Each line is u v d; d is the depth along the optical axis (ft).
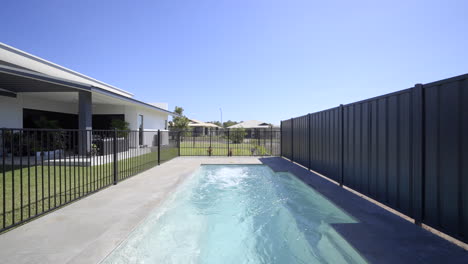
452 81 7.36
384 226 9.11
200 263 7.72
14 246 7.47
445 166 7.70
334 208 12.03
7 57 26.50
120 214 10.52
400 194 9.98
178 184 16.62
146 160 29.91
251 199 15.23
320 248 8.67
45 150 31.83
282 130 34.06
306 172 21.57
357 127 13.84
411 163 9.26
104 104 43.04
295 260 8.05
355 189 14.15
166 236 9.58
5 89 27.61
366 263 6.73
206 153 39.27
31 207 11.42
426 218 8.58
